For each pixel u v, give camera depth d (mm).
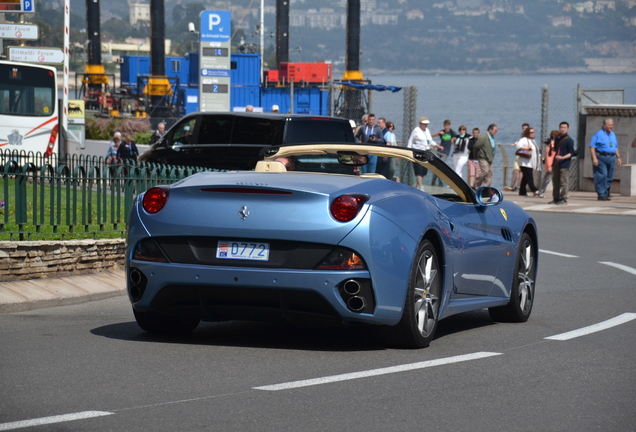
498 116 163875
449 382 8539
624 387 8516
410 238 9594
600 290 15836
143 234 9703
